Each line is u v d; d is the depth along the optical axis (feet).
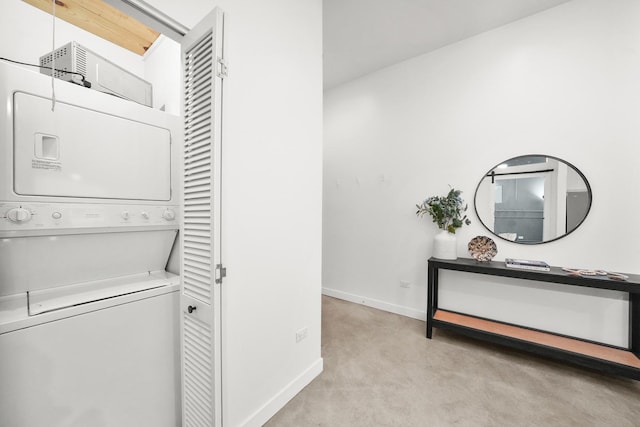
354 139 10.98
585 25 6.51
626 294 6.24
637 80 6.00
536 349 6.40
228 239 4.01
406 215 9.61
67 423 3.31
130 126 4.32
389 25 7.60
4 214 3.08
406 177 9.59
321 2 6.04
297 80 5.38
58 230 3.57
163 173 4.76
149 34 6.91
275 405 4.92
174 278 4.79
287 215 5.18
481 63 7.99
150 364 4.14
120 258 4.41
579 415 4.91
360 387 5.69
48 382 3.15
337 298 11.53
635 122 6.03
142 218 4.42
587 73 6.50
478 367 6.42
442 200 8.21
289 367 5.30
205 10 3.87
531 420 4.81
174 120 4.94
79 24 6.55
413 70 9.34
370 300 10.49
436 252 8.20
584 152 6.56
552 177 6.96
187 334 3.94
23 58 5.90
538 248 7.18
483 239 7.84
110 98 4.08
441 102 8.77
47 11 6.18
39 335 3.08
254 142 4.44
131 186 4.32
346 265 11.30
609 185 6.29
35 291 3.62
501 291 7.80
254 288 4.49
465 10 6.99
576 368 6.38
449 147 8.63
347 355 6.95
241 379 4.28
